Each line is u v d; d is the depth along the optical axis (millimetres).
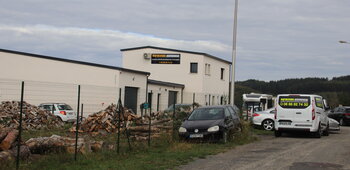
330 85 77625
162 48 43094
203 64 42000
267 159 10945
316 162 10367
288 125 18438
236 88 69000
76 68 29531
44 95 24641
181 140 14961
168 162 10297
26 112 19812
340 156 11539
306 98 18328
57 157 9852
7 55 28781
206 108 16688
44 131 17625
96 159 10227
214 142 14969
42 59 29625
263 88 81125
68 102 26156
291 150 13102
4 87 22359
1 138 9164
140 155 11445
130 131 15023
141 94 31516
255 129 22953
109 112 17562
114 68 28797
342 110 32938
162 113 18812
